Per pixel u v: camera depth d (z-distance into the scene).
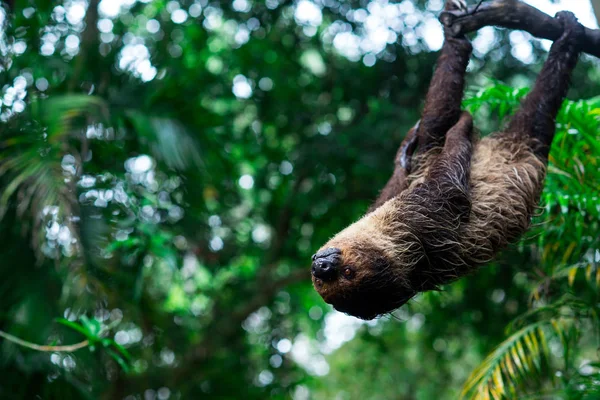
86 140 6.84
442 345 14.02
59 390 6.62
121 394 10.95
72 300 6.52
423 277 4.24
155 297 11.35
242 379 11.68
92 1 9.38
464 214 4.24
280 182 12.69
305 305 13.81
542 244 5.80
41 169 6.26
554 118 4.75
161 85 7.66
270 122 12.45
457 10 4.80
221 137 9.21
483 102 5.55
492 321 11.55
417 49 11.66
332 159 11.45
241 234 12.91
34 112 6.71
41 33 7.90
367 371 17.08
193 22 11.67
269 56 12.24
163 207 7.58
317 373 16.38
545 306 6.12
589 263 5.91
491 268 9.94
